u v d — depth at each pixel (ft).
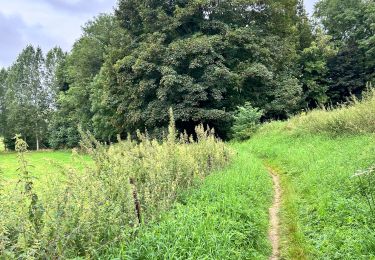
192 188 31.35
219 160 44.21
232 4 104.78
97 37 162.81
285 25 118.32
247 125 89.20
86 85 152.56
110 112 123.95
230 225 23.49
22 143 15.98
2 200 15.16
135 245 17.94
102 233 17.54
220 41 99.25
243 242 22.66
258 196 33.81
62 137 200.23
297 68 142.41
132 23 114.52
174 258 17.90
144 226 20.04
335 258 20.40
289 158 53.11
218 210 25.72
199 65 94.53
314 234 24.61
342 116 56.24
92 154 23.57
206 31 106.11
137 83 102.01
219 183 33.12
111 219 17.78
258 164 50.08
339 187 30.68
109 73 109.29
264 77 100.37
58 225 15.29
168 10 107.55
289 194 36.58
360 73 150.30
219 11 105.60
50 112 234.38
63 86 226.99
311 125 65.05
